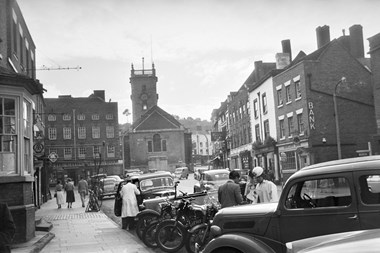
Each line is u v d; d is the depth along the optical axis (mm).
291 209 5512
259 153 40656
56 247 10812
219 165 66000
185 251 9859
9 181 10688
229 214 6086
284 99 35094
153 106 81938
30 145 12188
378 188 4934
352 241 3398
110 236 12586
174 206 10141
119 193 15258
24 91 11430
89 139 67375
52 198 38062
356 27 36875
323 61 32125
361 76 32688
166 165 78250
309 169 5523
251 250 5555
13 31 17609
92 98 69000
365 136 31984
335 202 5238
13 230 4984
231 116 54094
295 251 3893
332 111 31656
